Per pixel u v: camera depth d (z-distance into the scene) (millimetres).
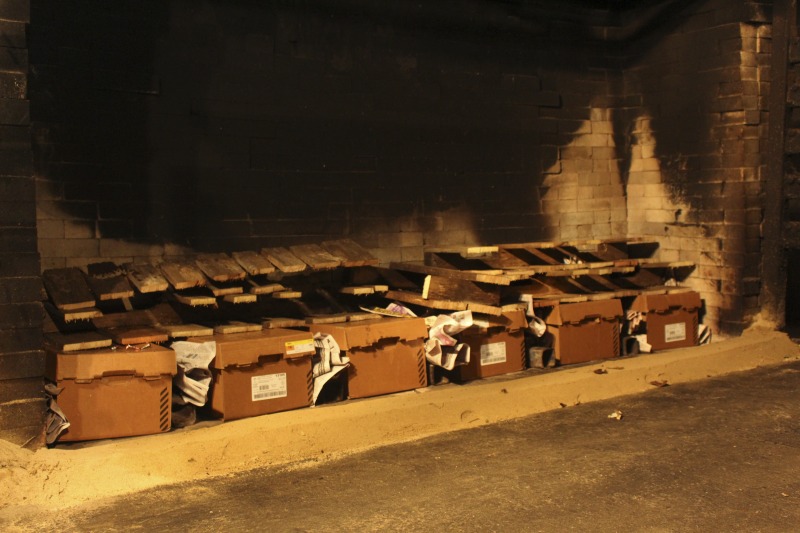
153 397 5055
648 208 8664
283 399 5539
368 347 5941
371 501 4285
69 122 5895
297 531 3920
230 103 6594
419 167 7578
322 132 7051
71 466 4512
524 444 5203
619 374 6621
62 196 5871
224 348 5270
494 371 6637
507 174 8109
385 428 5430
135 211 6176
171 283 5750
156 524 4027
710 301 8109
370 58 7293
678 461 4762
